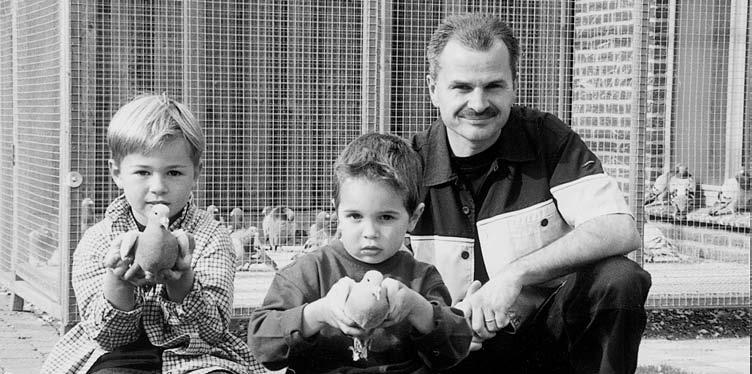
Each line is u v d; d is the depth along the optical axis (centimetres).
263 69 969
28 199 850
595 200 430
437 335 352
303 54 963
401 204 361
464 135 426
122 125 362
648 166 1092
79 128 747
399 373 362
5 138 927
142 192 362
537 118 451
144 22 898
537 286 439
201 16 923
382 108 813
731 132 1076
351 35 982
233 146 955
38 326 832
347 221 361
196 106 920
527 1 896
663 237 1008
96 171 797
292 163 970
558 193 438
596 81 877
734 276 915
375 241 359
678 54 1088
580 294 417
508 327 434
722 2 1085
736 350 786
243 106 930
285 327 347
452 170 441
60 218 750
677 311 921
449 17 441
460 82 423
